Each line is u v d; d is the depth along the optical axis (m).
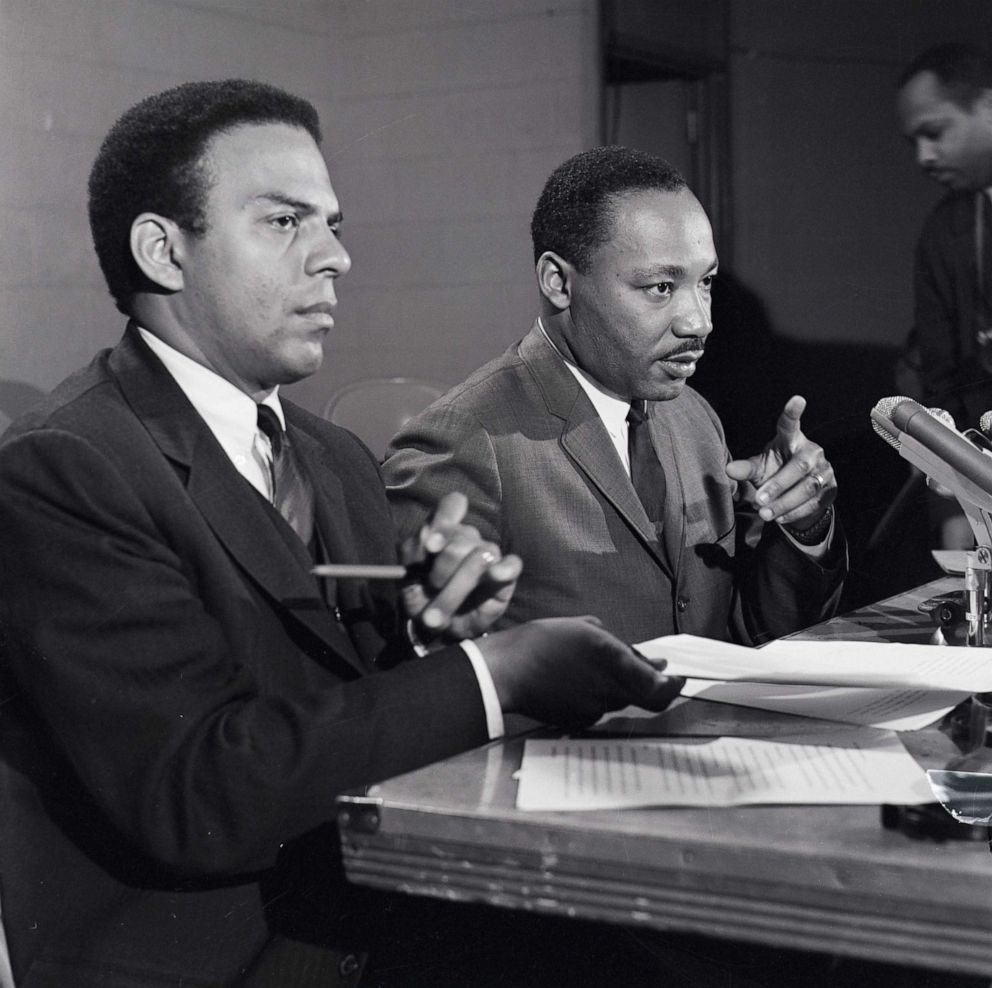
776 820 0.64
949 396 2.62
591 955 0.89
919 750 0.77
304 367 0.94
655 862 0.62
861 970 0.92
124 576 0.80
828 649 1.04
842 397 2.78
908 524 2.34
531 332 1.36
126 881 0.85
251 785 0.76
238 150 0.89
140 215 0.89
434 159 2.77
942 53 2.70
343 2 2.71
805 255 2.83
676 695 0.79
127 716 0.78
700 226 1.27
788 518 1.29
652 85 2.79
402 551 0.82
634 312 1.26
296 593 0.88
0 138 2.23
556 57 2.71
